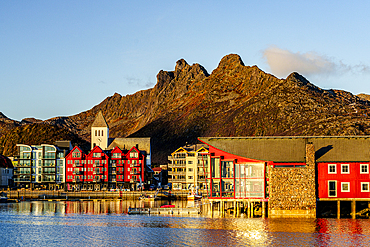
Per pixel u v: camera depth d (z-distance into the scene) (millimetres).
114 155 183500
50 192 166000
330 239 74375
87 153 191500
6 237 78250
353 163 92688
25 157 186125
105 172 181750
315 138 97062
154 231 82500
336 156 93125
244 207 105625
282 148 95250
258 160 94000
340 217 93688
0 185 192250
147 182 193250
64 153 184500
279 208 91375
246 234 78375
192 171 178625
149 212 107000
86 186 181875
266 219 91750
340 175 92625
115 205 133625
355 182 92438
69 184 182000
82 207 126625
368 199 92062
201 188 175250
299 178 91125
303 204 91188
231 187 111688
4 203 141625
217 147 97625
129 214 106250
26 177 185125
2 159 199500
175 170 180125
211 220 94000
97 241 74938
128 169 182500
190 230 82750
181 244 72062
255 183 96250
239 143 97812
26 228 86812
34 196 165500
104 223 92188
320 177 92750
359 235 77000
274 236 76500
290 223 87188
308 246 70125
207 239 75125
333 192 92500
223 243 72375
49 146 186000
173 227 86250
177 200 156875
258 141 97500
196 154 178125
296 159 92875
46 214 107750
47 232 82500
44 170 184750
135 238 76625
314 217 91062
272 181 91500
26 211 115062
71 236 78938
